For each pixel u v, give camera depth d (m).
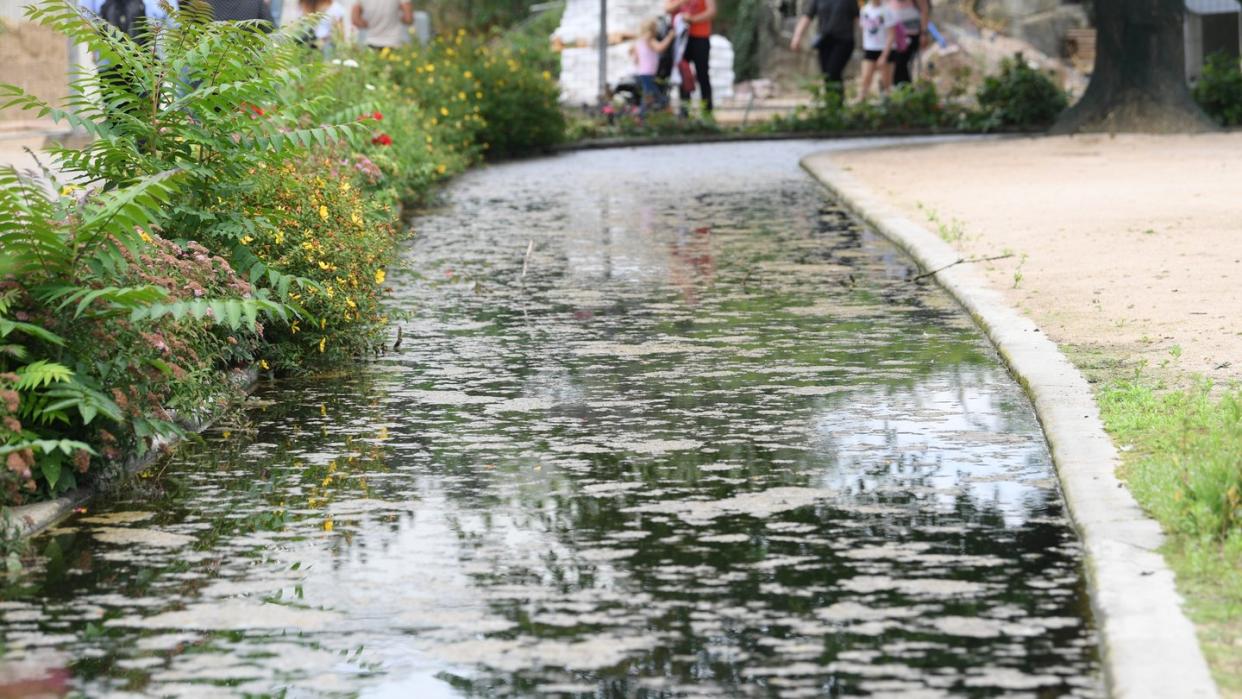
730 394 8.91
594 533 6.44
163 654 5.23
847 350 10.06
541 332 10.91
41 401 6.96
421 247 15.28
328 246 10.03
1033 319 10.46
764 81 44.66
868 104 33.19
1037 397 8.30
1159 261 12.51
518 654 5.20
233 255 9.27
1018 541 6.23
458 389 9.19
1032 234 14.48
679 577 5.90
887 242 15.16
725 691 4.87
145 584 5.92
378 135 16.95
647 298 12.25
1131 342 9.55
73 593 5.83
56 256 7.13
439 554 6.21
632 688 4.91
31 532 6.55
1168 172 20.22
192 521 6.70
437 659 5.16
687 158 27.00
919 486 7.02
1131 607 5.31
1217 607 5.29
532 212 18.38
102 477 7.20
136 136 9.34
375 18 28.50
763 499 6.88
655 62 33.25
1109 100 29.19
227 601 5.72
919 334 10.53
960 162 23.03
